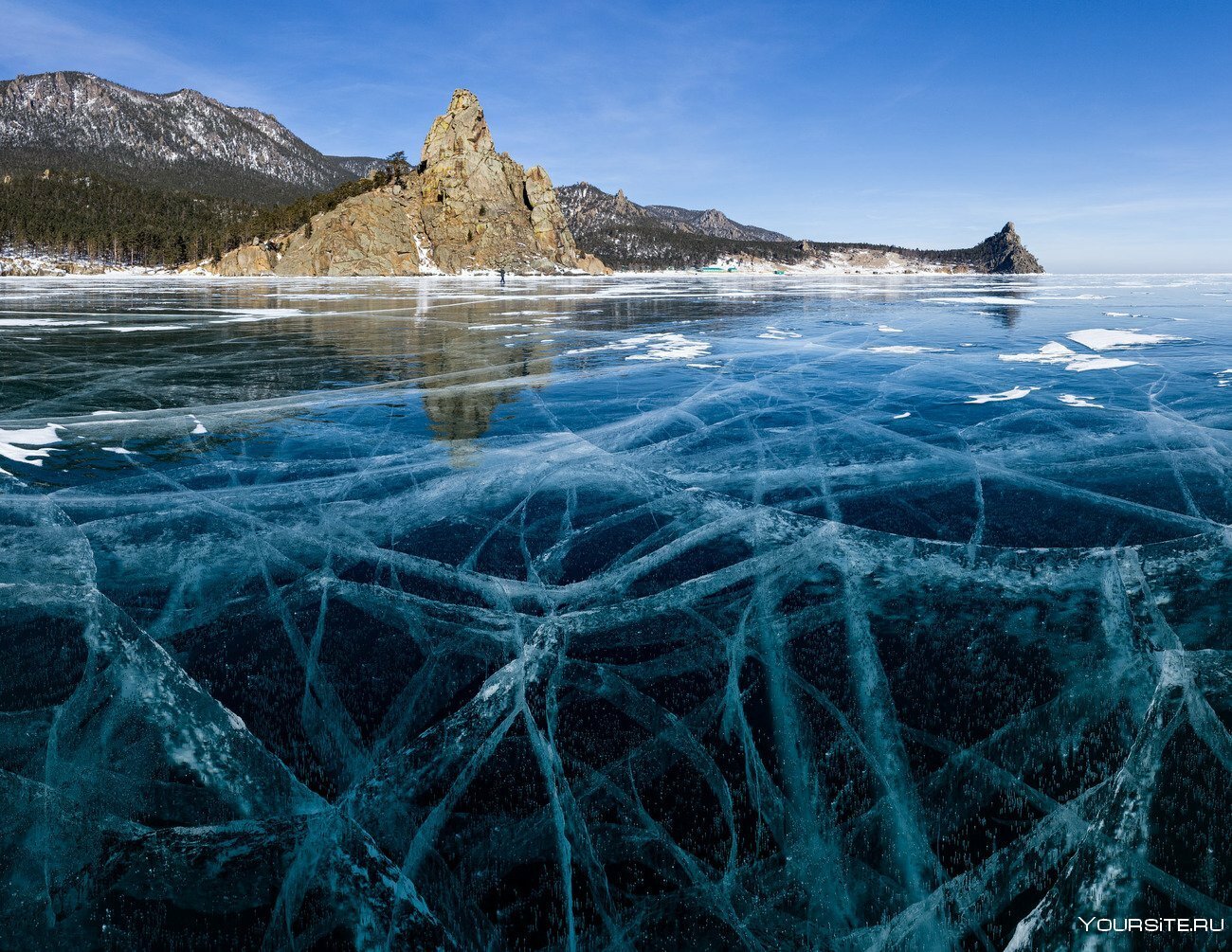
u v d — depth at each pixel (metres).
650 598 4.32
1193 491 6.11
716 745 3.05
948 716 3.22
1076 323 21.69
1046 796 2.76
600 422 8.87
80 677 3.47
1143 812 2.68
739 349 15.79
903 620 4.04
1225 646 3.71
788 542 5.13
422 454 7.43
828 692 3.39
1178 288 49.19
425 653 3.72
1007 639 3.82
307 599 4.29
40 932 2.25
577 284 61.56
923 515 5.64
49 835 2.59
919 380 11.72
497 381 11.64
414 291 44.69
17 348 14.89
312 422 8.79
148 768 2.90
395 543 5.14
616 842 2.58
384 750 3.02
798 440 8.01
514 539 5.23
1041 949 2.22
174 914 2.31
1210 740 3.04
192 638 3.82
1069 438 7.94
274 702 3.31
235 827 2.64
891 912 2.33
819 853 2.53
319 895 2.38
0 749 2.97
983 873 2.46
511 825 2.64
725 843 2.57
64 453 7.34
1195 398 9.98
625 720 3.20
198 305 28.52
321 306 28.84
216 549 4.97
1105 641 3.79
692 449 7.63
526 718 3.22
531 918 2.30
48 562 4.72
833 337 18.06
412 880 2.44
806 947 2.22
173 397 10.21
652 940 2.23
